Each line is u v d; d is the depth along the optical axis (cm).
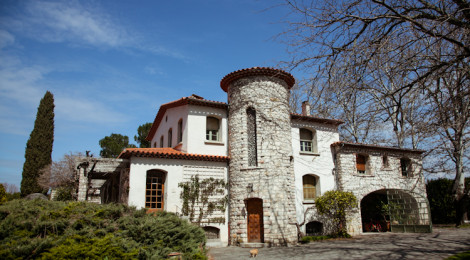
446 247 1330
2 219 990
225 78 2050
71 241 888
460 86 789
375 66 740
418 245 1430
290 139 1955
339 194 1942
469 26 677
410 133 948
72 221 1009
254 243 1722
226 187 1912
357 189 2192
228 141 2011
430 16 717
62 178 3083
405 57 761
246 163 1866
